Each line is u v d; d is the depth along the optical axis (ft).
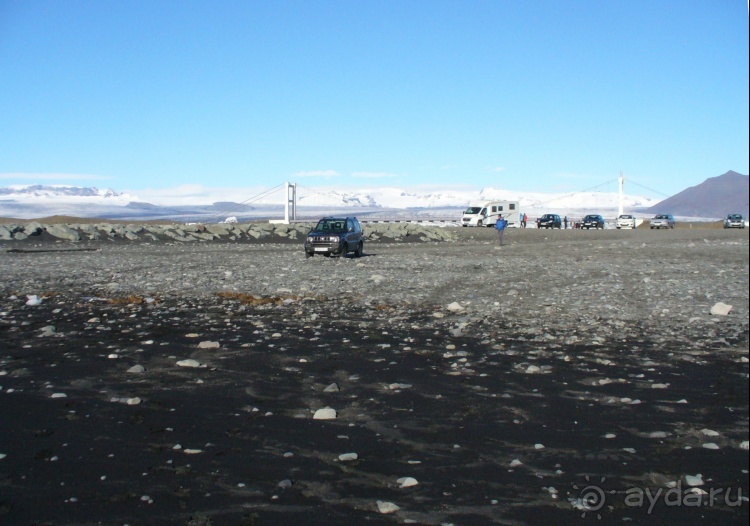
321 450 19.57
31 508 15.38
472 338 37.22
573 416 23.15
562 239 175.73
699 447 20.21
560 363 31.22
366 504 16.02
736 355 33.30
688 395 25.85
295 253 117.08
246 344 34.30
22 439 19.86
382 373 28.86
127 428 21.09
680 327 41.55
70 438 20.04
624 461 19.06
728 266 88.43
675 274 77.41
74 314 43.47
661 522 15.31
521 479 17.67
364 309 47.96
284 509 15.65
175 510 15.46
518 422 22.43
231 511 15.48
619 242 156.04
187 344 34.22
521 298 55.26
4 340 34.42
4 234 150.51
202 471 17.76
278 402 24.36
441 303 51.85
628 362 31.58
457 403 24.53
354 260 98.68
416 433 21.22
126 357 30.99
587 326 41.65
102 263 88.84
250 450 19.42
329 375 28.43
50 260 94.94
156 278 67.72
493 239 180.65
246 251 125.49
